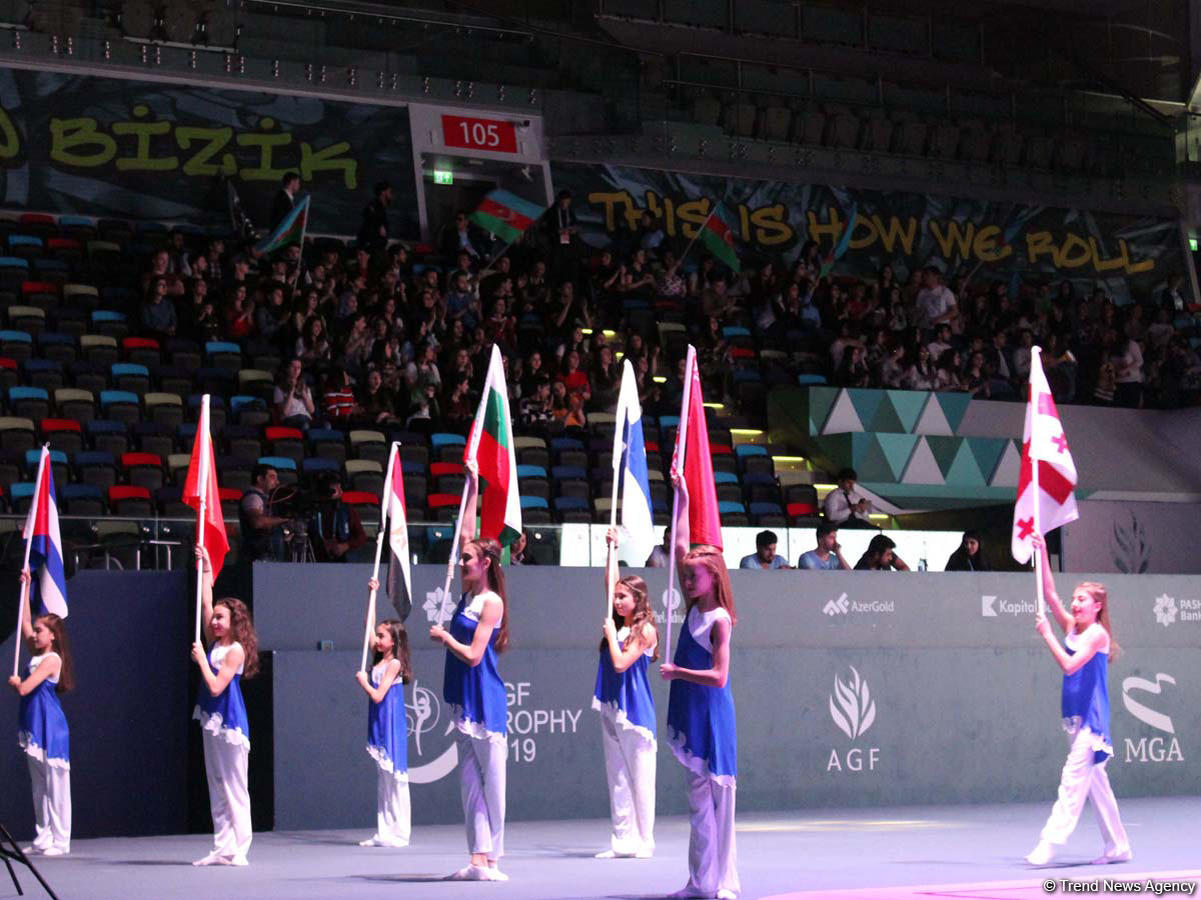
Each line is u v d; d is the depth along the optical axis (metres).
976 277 30.16
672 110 28.84
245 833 10.85
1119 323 28.39
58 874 10.32
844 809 15.50
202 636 14.68
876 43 31.94
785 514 20.28
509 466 11.04
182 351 21.25
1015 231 30.70
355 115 26.61
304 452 19.33
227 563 14.90
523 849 11.85
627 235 27.80
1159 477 25.19
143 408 19.77
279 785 13.72
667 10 30.52
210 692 10.87
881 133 30.14
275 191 25.70
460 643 9.48
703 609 8.40
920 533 18.02
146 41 25.36
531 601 14.88
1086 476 24.67
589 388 22.66
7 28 24.50
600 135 28.25
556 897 8.58
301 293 22.30
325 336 21.94
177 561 14.93
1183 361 26.81
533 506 18.42
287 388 20.20
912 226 29.92
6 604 14.34
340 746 14.01
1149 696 17.12
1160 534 20.73
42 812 12.33
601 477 20.16
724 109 29.20
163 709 14.70
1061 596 17.03
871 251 29.48
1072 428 25.23
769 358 24.67
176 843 13.02
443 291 23.94
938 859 10.65
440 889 9.05
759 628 15.64
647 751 11.22
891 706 16.08
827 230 29.27
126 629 14.62
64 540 14.45
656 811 15.05
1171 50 33.44
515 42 28.14
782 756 15.50
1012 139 31.03
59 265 22.48
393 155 26.70
